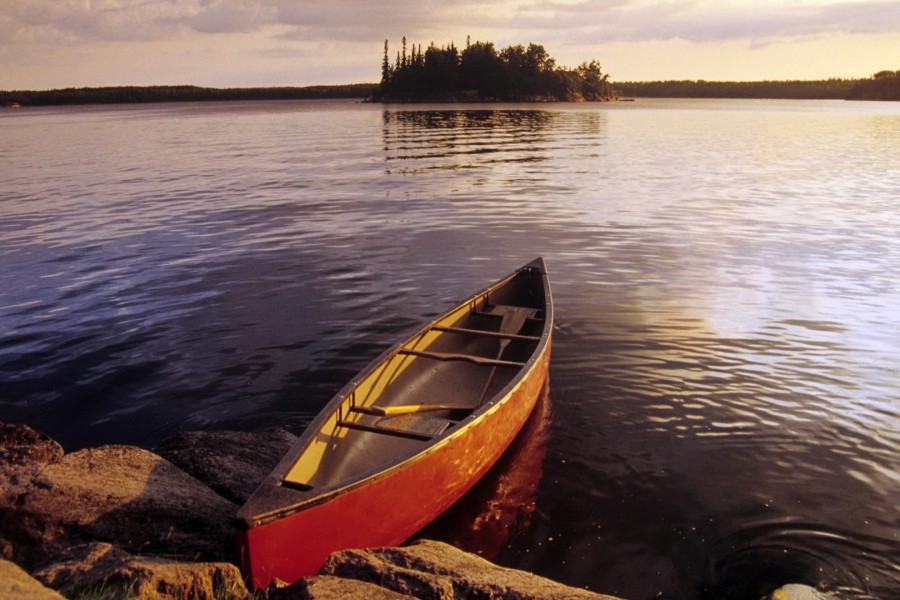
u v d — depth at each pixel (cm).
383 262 1195
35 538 372
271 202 1847
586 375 731
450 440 484
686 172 2527
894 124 6216
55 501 390
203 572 333
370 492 425
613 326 874
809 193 1964
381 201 1866
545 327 711
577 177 2395
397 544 464
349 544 422
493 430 542
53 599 245
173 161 3042
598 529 485
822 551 453
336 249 1291
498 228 1489
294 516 383
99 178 2411
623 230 1462
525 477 549
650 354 785
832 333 845
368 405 579
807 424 625
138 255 1244
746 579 429
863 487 527
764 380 716
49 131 5722
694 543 467
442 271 1139
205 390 697
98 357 779
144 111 12888
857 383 707
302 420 638
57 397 686
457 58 15462
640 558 455
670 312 928
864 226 1467
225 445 522
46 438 464
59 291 1024
